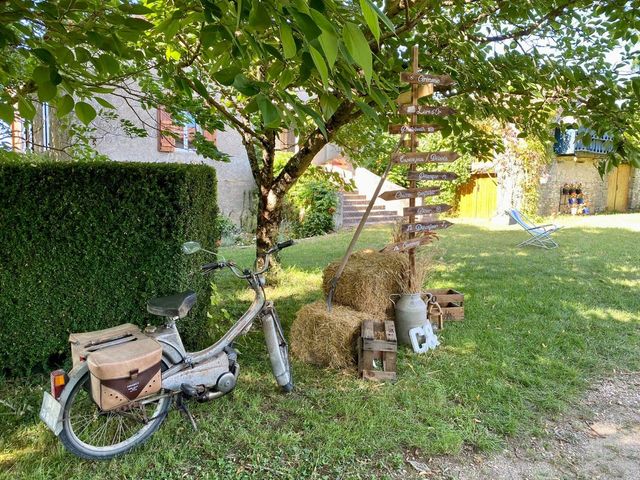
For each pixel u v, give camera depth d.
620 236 10.62
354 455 2.61
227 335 3.01
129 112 9.72
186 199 3.54
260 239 5.93
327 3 1.17
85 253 3.42
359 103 1.57
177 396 2.72
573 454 2.70
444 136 4.15
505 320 4.87
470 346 4.18
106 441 2.66
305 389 3.39
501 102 4.11
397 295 4.31
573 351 4.07
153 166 3.53
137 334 2.65
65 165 3.33
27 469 2.41
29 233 3.28
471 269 7.32
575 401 3.28
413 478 2.45
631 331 4.58
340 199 12.97
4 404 2.95
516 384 3.49
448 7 4.09
